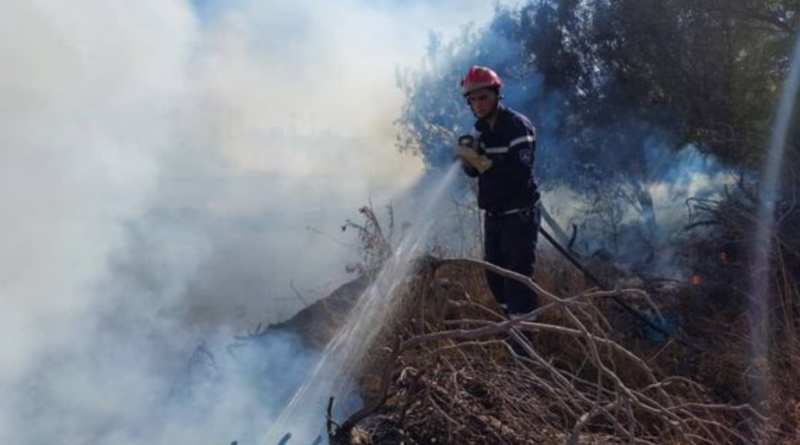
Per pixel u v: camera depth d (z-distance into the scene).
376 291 4.66
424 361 3.64
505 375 3.77
